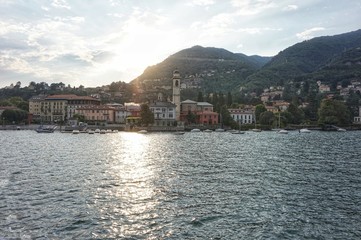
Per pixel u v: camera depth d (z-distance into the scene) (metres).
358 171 57.88
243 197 39.50
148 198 38.50
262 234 28.25
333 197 40.00
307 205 36.56
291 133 198.00
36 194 39.22
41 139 139.12
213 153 85.56
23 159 70.31
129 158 74.44
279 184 46.84
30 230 27.95
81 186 43.88
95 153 84.25
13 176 50.12
